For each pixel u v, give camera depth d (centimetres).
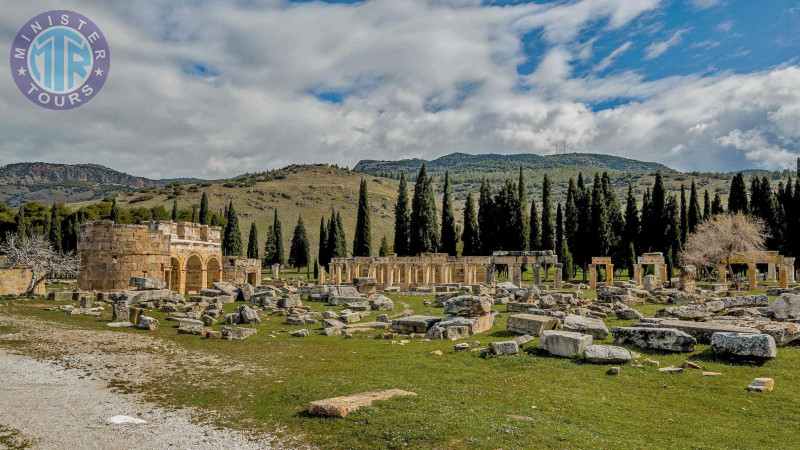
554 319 2572
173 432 1430
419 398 1594
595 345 2064
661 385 1747
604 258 6169
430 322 2920
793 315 2628
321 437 1349
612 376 1855
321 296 4919
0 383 1869
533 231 9644
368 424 1391
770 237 7456
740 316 2812
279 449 1299
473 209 9731
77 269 4975
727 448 1254
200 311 3634
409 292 5994
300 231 13375
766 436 1325
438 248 9688
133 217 11362
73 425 1482
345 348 2539
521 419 1430
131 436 1402
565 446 1234
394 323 2981
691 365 1891
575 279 9119
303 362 2227
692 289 4609
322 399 1628
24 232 8862
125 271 5000
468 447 1239
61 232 10112
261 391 1797
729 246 5959
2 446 1323
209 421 1515
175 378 1969
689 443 1282
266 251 15125
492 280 6806
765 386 1652
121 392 1798
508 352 2175
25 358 2231
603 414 1495
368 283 5556
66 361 2200
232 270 6638
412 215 9344
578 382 1805
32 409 1608
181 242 5659
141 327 2997
